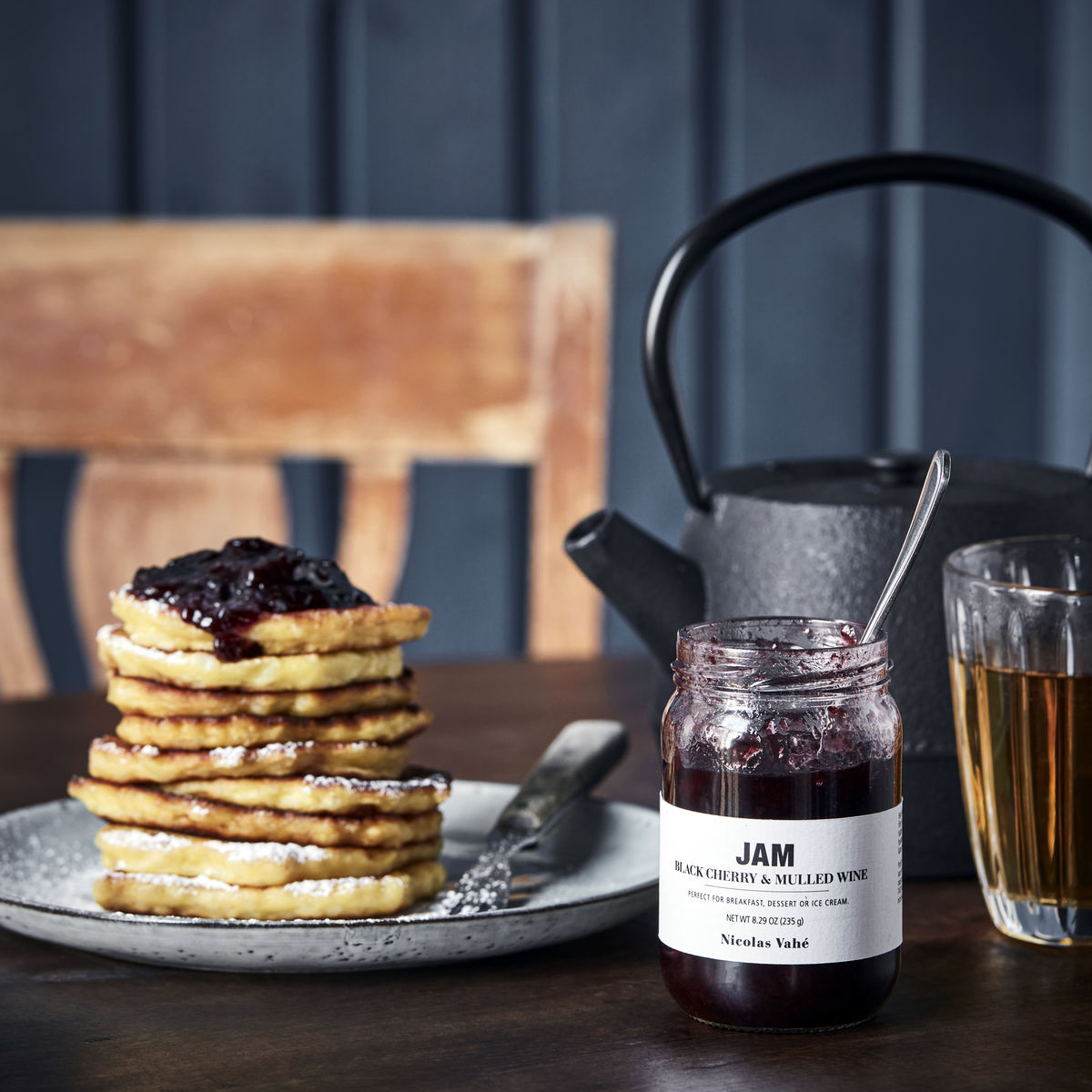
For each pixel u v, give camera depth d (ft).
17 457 10.00
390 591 7.45
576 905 3.60
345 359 7.39
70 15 9.61
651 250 9.86
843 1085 3.37
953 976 3.64
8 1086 3.38
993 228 9.90
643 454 10.02
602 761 4.10
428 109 9.68
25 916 3.60
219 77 9.66
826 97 9.86
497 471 9.90
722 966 3.47
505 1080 3.38
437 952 3.58
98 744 3.74
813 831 3.46
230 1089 3.36
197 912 3.66
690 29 9.68
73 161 9.74
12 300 7.52
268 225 7.46
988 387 10.04
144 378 7.49
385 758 3.75
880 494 3.96
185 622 3.70
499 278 7.28
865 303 10.09
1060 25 9.68
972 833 3.78
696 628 3.54
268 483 7.54
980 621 3.71
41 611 10.15
